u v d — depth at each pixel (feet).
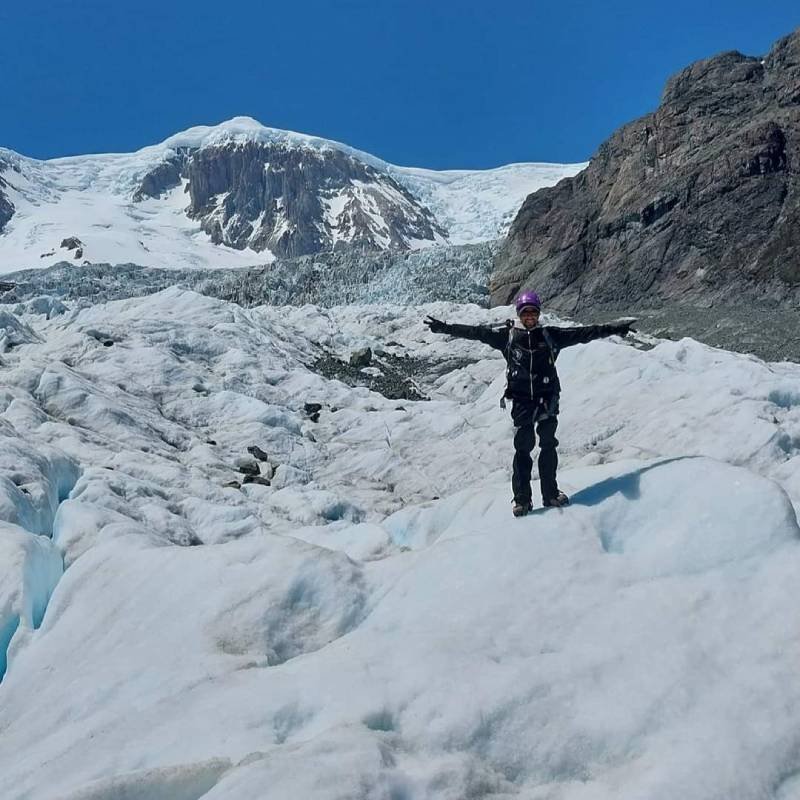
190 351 70.74
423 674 14.51
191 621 18.56
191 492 43.01
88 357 64.54
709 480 18.25
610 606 16.07
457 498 25.26
